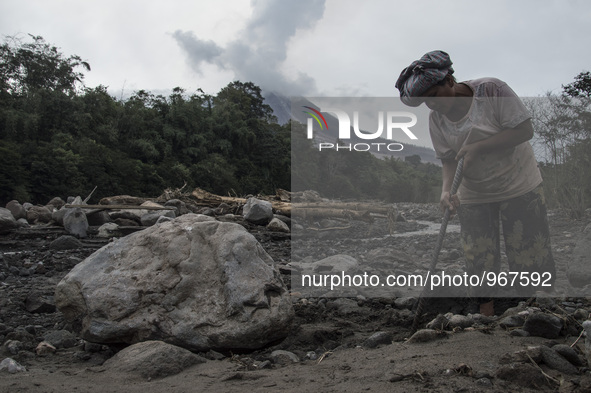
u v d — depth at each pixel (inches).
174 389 90.9
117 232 442.6
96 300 121.3
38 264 290.2
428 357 98.6
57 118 1868.8
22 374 105.2
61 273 279.7
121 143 2190.0
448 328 121.0
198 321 117.9
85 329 121.0
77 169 1600.6
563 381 85.7
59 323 162.4
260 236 432.1
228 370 102.6
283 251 341.4
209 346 116.4
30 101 1856.5
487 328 117.0
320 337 130.6
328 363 102.8
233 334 115.6
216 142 2659.9
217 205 655.8
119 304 120.8
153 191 1935.3
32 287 232.2
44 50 2139.5
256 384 91.7
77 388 93.0
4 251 353.4
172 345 109.1
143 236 133.7
